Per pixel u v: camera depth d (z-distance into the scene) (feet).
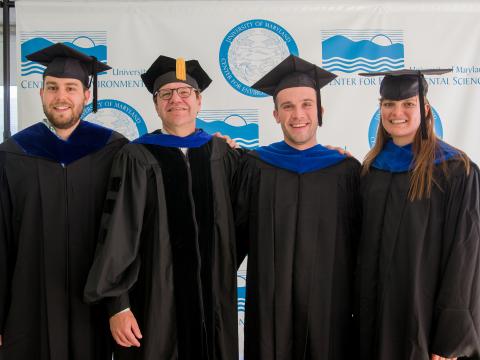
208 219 7.86
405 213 7.33
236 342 8.07
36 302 7.75
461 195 7.14
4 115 11.50
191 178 7.88
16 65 11.87
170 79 8.09
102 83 11.62
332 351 7.72
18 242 7.77
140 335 7.38
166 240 7.65
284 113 8.22
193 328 7.61
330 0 11.76
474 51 11.89
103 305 7.98
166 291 7.54
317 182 8.00
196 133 8.37
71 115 8.07
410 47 11.85
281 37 11.74
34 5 11.49
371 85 11.80
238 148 8.93
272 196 7.98
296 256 7.78
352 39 11.78
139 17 11.62
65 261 7.76
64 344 7.74
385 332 7.31
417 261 7.15
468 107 11.88
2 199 7.78
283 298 7.70
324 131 11.80
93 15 11.57
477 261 7.01
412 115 7.57
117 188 7.63
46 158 7.93
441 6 11.85
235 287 8.07
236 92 11.78
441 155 7.41
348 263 7.95
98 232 7.96
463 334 6.86
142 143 8.03
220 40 11.70
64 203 7.86
